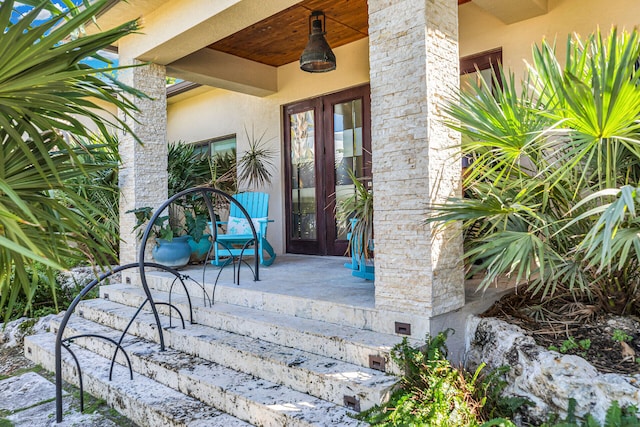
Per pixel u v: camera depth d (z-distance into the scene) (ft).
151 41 15.11
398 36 8.57
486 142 8.38
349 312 9.41
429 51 8.30
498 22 14.01
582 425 6.50
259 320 10.08
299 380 8.14
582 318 8.73
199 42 14.69
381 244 8.90
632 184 8.53
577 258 8.21
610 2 12.04
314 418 7.07
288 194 21.43
